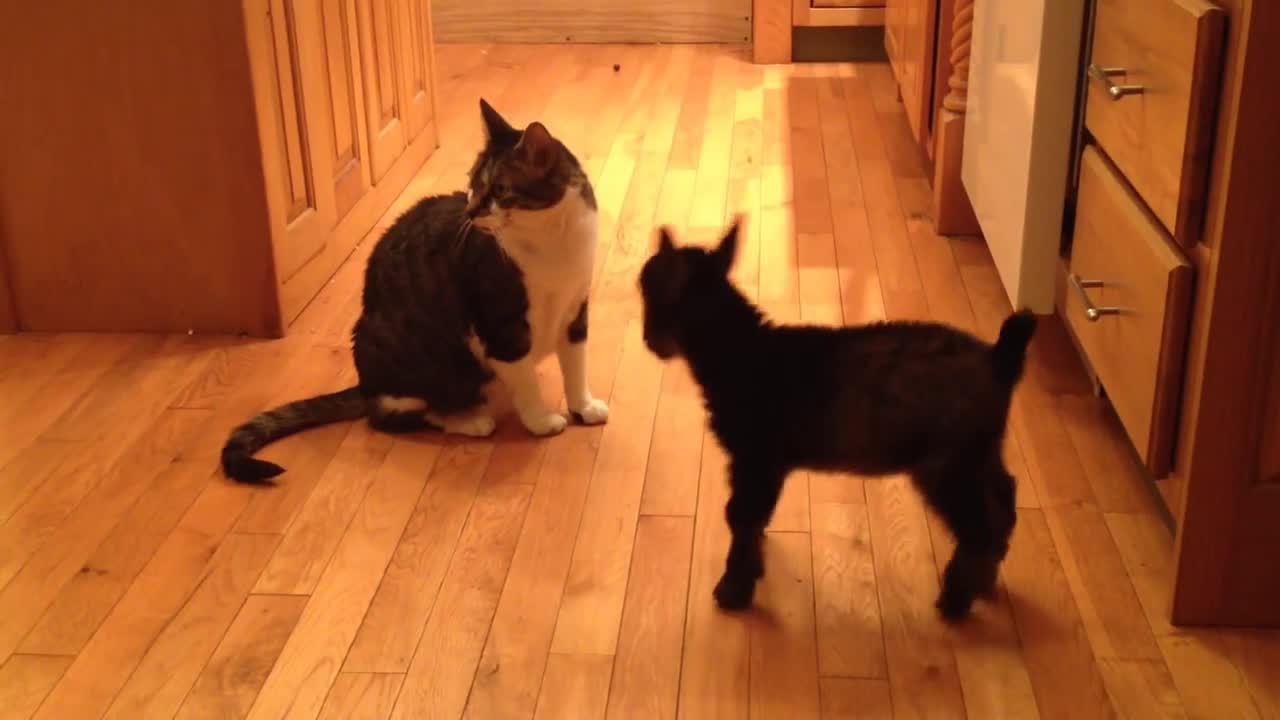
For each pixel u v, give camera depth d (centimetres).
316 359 278
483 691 181
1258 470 178
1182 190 173
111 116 269
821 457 184
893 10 429
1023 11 241
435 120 399
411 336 240
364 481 232
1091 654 185
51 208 278
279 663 187
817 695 179
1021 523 214
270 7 272
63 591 204
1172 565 202
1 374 271
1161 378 183
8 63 265
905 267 311
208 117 268
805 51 479
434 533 217
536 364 246
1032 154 236
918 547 210
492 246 228
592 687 181
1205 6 167
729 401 185
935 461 180
